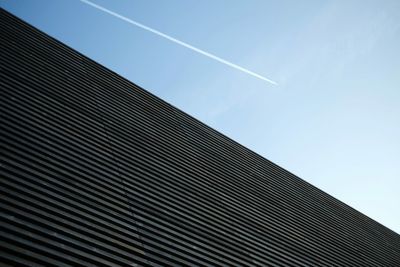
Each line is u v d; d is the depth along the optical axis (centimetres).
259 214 959
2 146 586
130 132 894
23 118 677
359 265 1058
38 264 457
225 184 984
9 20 945
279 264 812
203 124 1224
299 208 1160
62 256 488
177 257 629
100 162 717
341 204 1443
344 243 1134
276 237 909
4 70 764
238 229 832
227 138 1259
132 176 747
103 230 573
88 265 502
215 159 1076
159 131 995
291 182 1306
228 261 710
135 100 1054
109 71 1086
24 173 568
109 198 646
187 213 760
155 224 666
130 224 623
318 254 966
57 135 700
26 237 477
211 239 736
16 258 444
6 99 691
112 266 526
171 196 777
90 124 807
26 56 866
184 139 1057
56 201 561
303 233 1021
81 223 556
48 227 512
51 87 826
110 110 916
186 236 693
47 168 611
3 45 841
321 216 1210
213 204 857
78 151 702
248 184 1078
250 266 741
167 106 1157
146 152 862
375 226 1468
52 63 918
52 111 754
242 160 1197
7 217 482
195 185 880
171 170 869
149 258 586
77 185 621
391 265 1198
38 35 984
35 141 646
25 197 529
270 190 1138
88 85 948
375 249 1241
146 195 725
